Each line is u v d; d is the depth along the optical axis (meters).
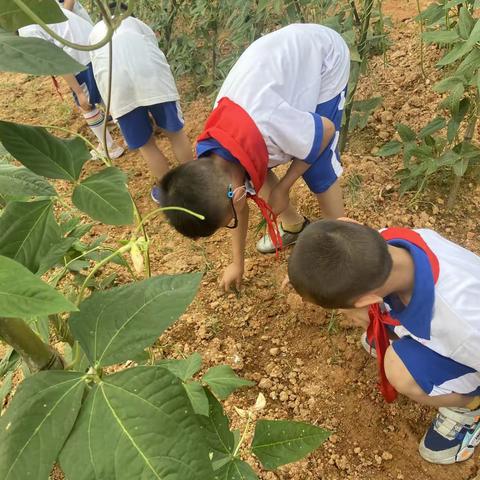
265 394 2.06
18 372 2.21
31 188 0.93
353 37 2.41
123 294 0.75
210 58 3.66
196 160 1.69
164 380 0.68
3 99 4.06
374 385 2.04
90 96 3.09
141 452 0.64
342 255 1.33
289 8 2.77
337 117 2.21
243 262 2.31
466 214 2.53
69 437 0.66
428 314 1.44
